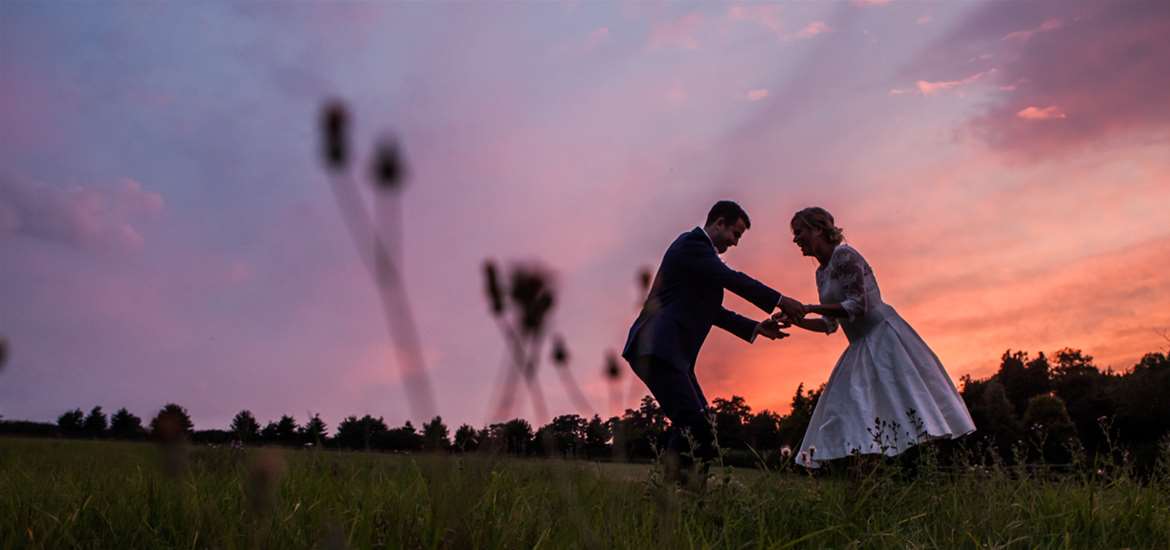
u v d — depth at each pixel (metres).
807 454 4.98
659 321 5.12
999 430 26.53
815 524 3.58
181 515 2.97
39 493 3.43
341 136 0.73
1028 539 3.38
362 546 2.46
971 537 3.19
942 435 4.82
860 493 3.91
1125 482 4.13
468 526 2.29
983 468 4.35
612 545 2.78
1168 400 28.11
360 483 4.06
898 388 5.01
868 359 5.15
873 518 3.57
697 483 3.81
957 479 4.35
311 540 2.63
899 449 4.72
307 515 3.04
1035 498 4.03
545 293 1.08
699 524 3.42
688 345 5.18
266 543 2.43
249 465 0.99
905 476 4.54
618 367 1.79
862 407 4.98
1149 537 3.52
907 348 5.14
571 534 2.74
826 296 5.44
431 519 2.27
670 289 5.29
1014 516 3.68
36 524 2.72
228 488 3.52
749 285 5.18
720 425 4.80
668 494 2.88
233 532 2.52
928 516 3.77
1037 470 4.52
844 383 5.17
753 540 3.17
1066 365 44.75
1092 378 40.66
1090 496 3.79
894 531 3.32
